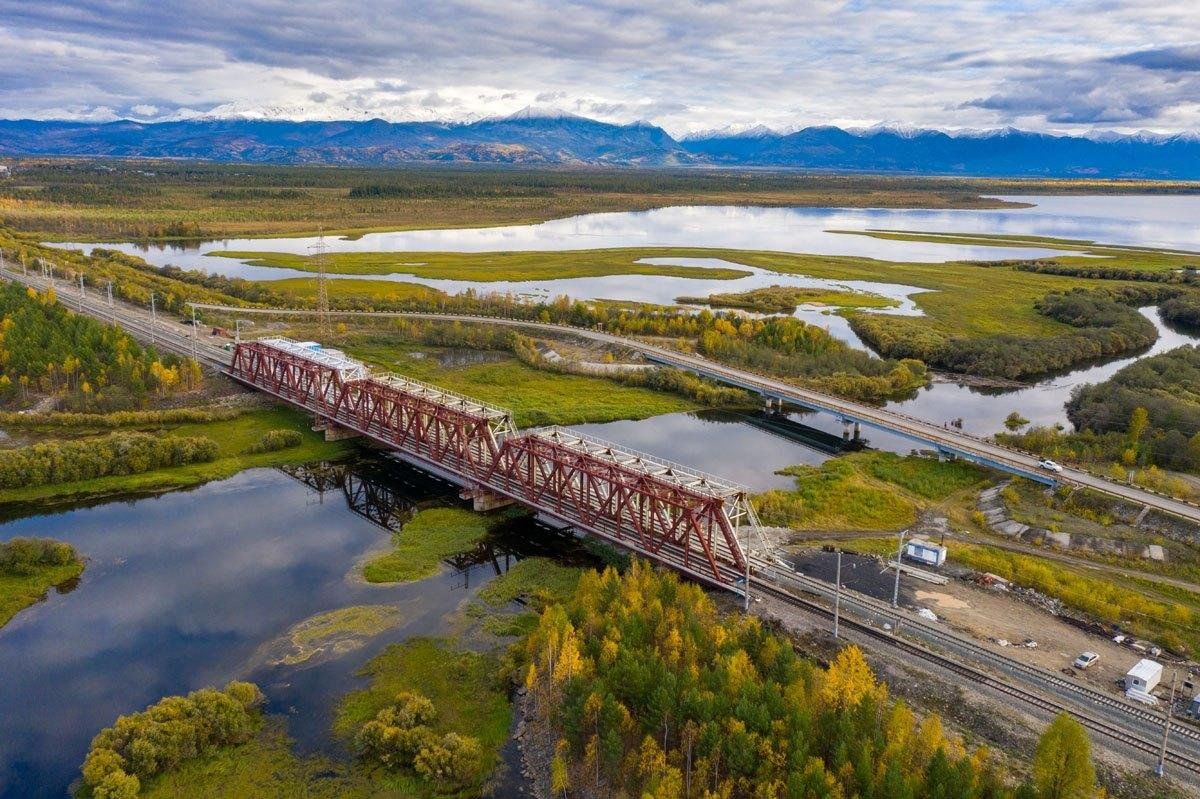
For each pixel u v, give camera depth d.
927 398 190.00
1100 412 159.88
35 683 80.00
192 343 197.00
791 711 65.62
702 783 62.25
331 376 150.38
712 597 93.44
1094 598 94.06
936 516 122.12
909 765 60.97
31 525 114.44
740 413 176.12
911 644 83.88
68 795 65.88
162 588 98.06
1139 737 70.88
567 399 176.38
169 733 68.69
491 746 71.50
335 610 93.25
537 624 90.44
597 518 107.25
